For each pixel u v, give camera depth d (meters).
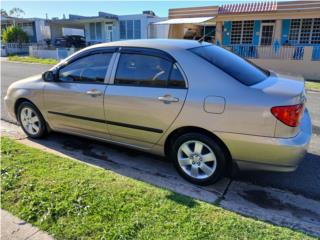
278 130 2.84
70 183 3.08
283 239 2.31
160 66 3.40
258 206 2.99
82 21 29.58
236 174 3.65
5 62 20.48
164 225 2.46
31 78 4.72
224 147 3.15
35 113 4.60
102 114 3.82
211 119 3.07
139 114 3.50
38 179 3.17
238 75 3.17
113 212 2.62
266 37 18.55
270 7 16.91
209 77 3.14
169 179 3.53
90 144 4.59
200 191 3.25
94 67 3.91
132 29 28.58
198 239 2.30
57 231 2.42
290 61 15.25
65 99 4.12
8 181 3.12
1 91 9.00
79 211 2.64
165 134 3.42
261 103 2.86
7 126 5.48
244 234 2.37
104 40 30.56
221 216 2.60
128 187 3.04
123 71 3.65
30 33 36.69
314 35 17.25
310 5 15.70
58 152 4.26
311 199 3.15
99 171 3.42
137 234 2.36
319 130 5.41
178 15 20.23
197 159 3.33
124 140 3.82
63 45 30.53
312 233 2.52
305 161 4.04
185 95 3.19
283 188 3.36
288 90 2.95
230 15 17.89
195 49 3.42
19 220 2.56
